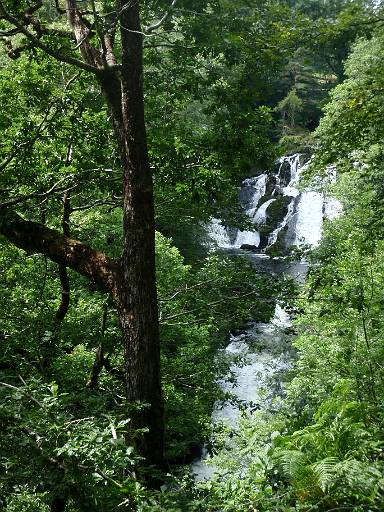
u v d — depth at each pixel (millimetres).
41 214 8320
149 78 7793
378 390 8570
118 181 8164
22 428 3688
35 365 7410
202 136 7766
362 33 6234
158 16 7211
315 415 6215
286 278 8375
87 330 8312
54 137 7859
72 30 6781
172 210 9211
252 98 7074
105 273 5738
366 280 9352
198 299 8406
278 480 3980
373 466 3502
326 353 11766
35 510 4281
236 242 31812
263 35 6309
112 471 3391
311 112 38969
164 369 9391
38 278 8781
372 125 7633
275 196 33312
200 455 13508
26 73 7883
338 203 29844
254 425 12172
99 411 5543
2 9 4984
